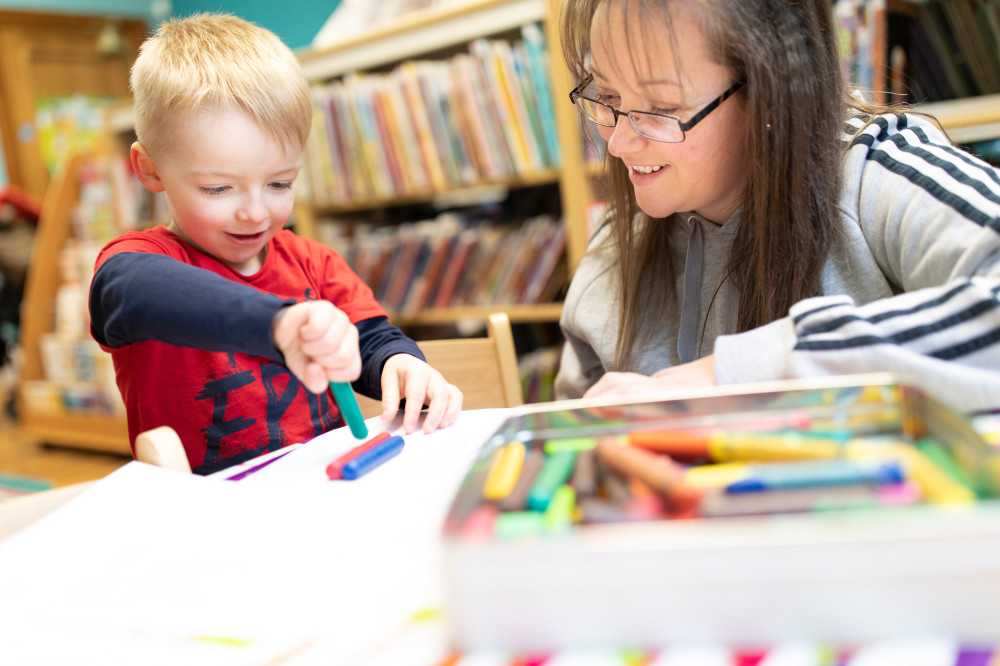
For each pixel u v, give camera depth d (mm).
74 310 2729
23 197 3225
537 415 471
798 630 298
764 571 297
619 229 902
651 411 459
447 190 1962
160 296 592
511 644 317
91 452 2832
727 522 309
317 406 887
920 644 291
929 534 285
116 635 355
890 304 563
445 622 325
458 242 2043
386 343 863
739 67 714
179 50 781
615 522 348
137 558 422
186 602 377
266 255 925
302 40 3471
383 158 2043
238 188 773
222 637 346
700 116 723
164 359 815
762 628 301
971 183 658
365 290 966
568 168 1713
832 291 759
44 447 2932
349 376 548
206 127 739
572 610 311
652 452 429
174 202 797
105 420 2662
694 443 419
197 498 489
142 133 791
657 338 905
